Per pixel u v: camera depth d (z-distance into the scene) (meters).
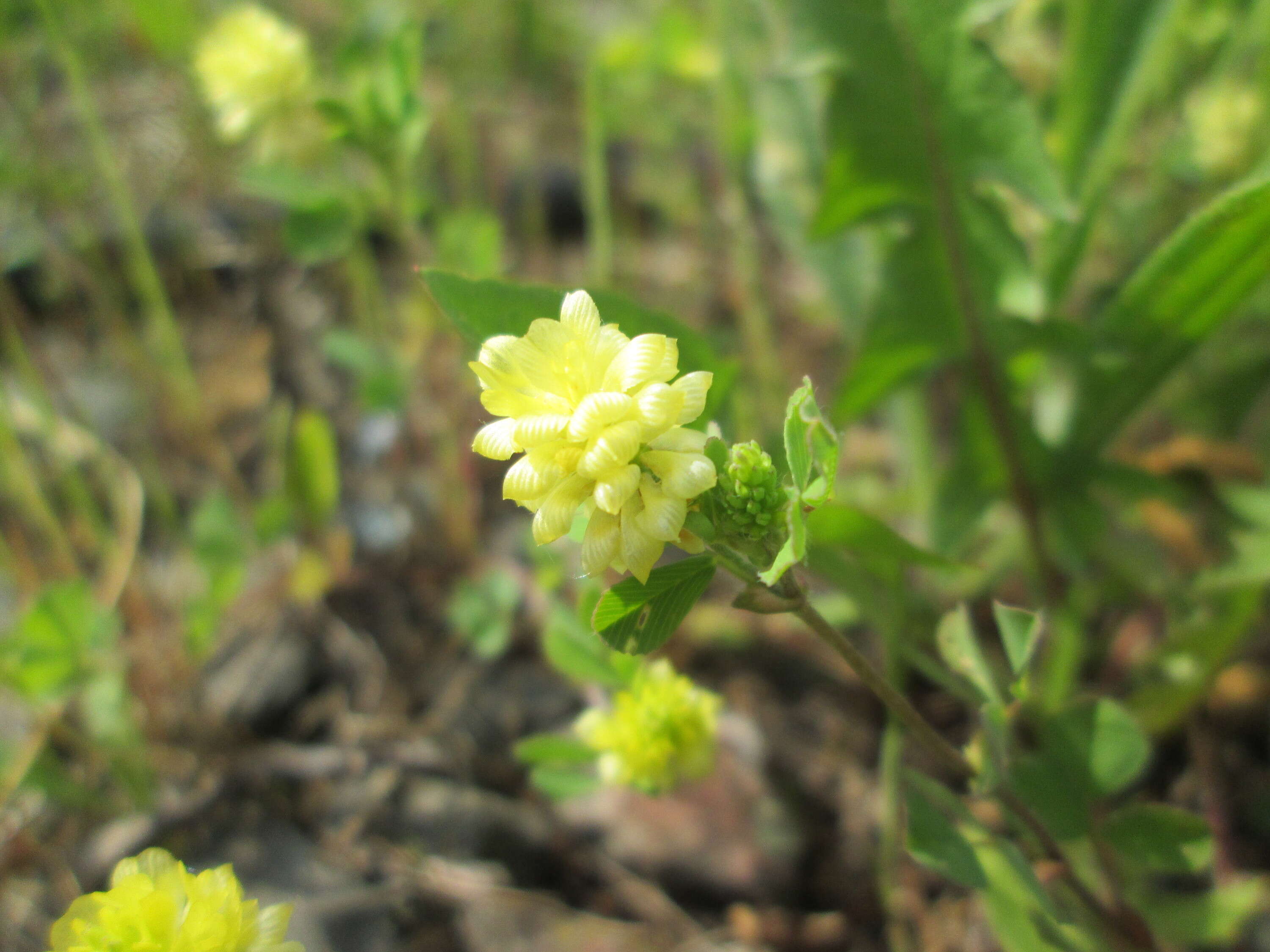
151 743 0.09
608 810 0.08
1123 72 0.08
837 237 0.08
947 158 0.07
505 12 0.15
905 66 0.07
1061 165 0.08
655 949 0.08
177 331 0.12
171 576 0.10
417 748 0.09
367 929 0.08
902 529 0.10
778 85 0.10
